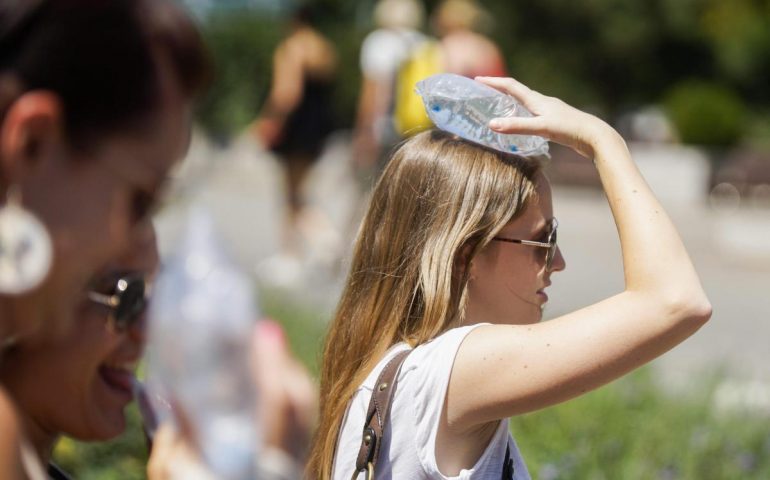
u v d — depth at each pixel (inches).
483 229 84.0
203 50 45.1
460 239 83.7
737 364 275.3
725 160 699.4
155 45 42.8
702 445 168.4
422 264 84.2
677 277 74.7
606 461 159.9
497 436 81.7
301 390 40.1
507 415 76.1
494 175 84.9
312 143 367.6
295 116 366.0
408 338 84.4
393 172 89.0
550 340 74.5
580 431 169.2
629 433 173.0
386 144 333.7
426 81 86.6
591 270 448.5
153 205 44.3
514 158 86.2
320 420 86.4
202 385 38.8
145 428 51.2
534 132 83.1
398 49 330.6
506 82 86.9
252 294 40.0
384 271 87.0
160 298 40.4
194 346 38.8
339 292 101.0
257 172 629.9
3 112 40.9
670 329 73.9
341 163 704.4
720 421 187.3
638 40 1046.4
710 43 1087.0
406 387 79.2
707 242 536.1
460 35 312.8
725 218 556.7
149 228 46.6
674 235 76.9
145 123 42.4
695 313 74.0
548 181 87.9
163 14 43.4
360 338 86.7
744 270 463.8
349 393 84.2
